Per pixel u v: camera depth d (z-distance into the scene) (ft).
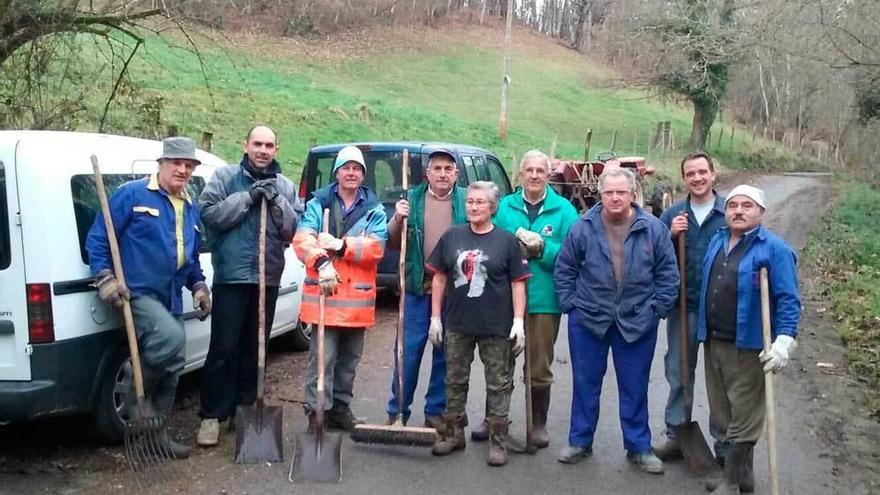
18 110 32.30
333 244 17.02
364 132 85.40
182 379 22.25
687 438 16.90
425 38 181.16
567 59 196.75
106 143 17.65
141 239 16.15
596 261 16.72
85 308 15.81
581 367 17.08
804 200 85.61
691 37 51.06
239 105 79.71
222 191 17.48
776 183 110.32
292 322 24.56
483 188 16.76
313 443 16.12
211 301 18.83
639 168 59.72
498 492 15.58
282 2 49.80
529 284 17.52
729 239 15.78
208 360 17.61
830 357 26.78
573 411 17.31
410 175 29.07
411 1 189.57
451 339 17.07
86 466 16.15
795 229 61.21
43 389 15.08
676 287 16.58
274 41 148.56
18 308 15.06
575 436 17.24
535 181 17.47
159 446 16.46
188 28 41.75
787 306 14.85
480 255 16.70
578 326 16.97
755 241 15.30
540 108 151.53
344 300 17.51
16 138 15.52
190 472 16.10
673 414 17.19
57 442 17.35
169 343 16.16
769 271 15.05
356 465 16.78
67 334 15.39
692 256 17.16
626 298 16.61
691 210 17.39
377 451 17.60
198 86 82.38
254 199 17.28
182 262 16.75
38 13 28.73
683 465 17.31
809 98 142.31
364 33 171.42
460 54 175.73
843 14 41.78
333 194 17.92
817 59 44.75
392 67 156.04
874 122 69.56
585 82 175.63
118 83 34.81
